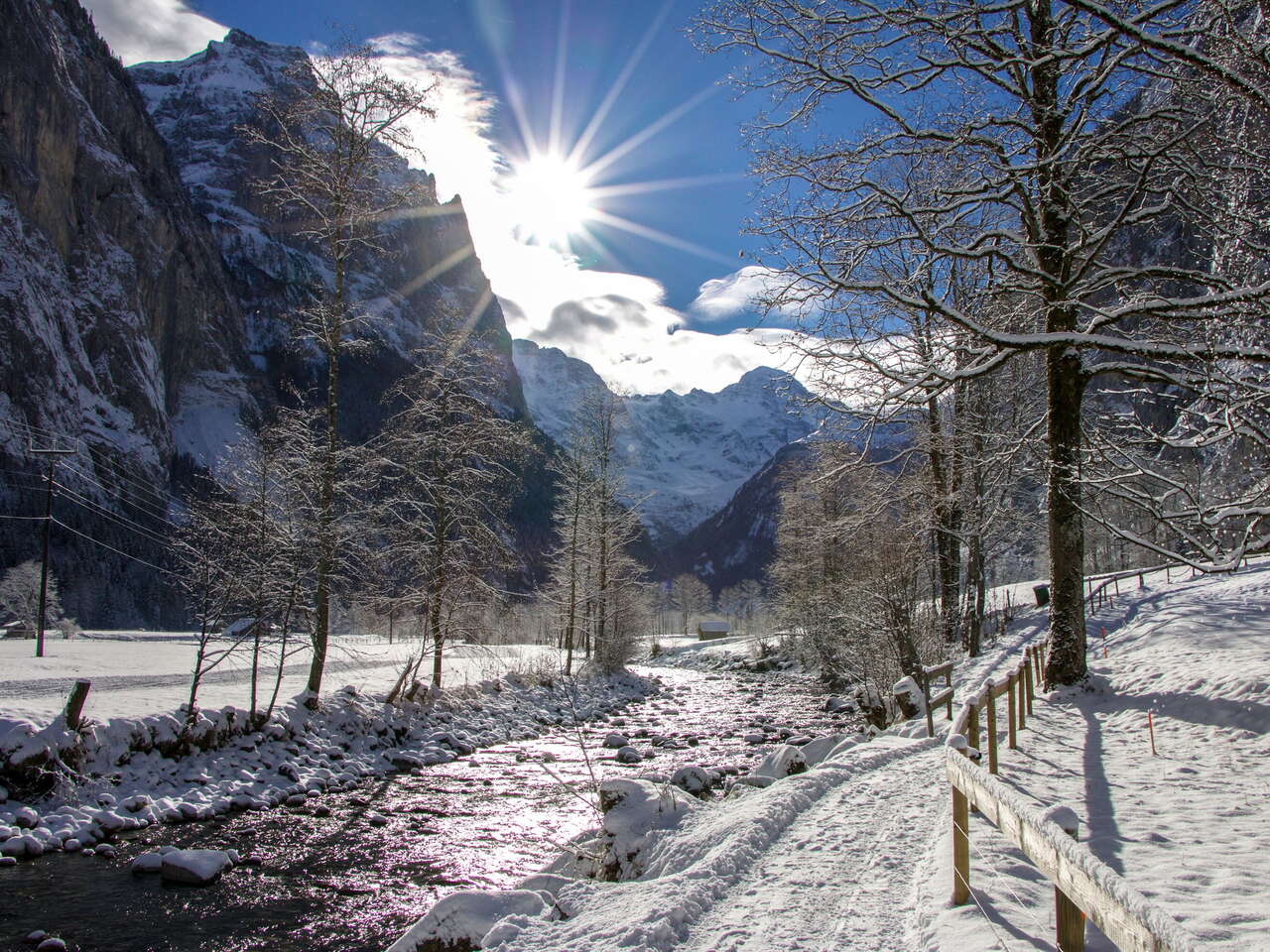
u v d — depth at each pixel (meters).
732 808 9.20
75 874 11.14
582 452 41.00
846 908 5.81
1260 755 10.09
